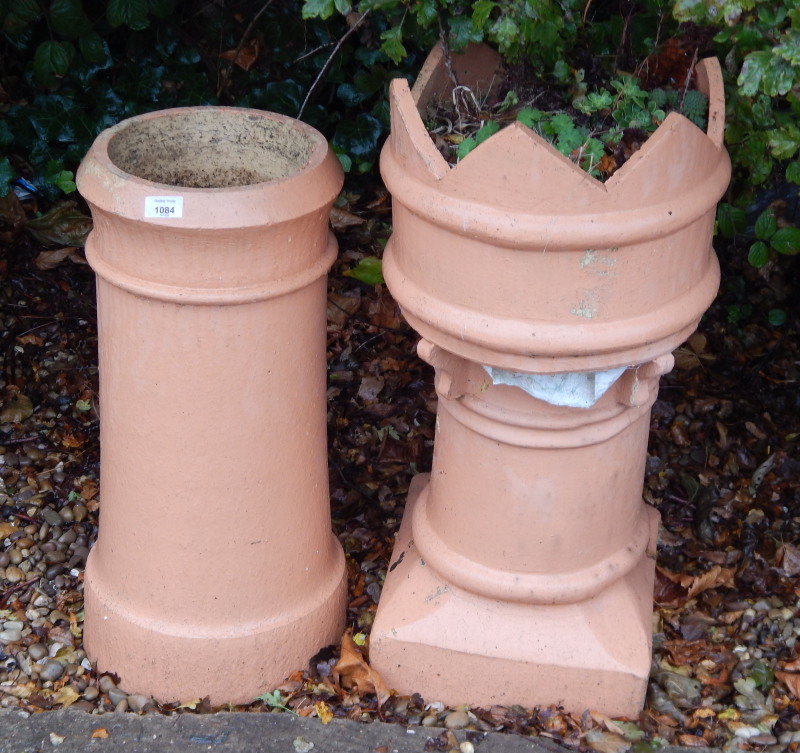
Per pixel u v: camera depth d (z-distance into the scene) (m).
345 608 2.78
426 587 2.60
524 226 1.98
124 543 2.49
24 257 3.93
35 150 3.81
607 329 2.08
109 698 2.59
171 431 2.31
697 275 2.19
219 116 2.45
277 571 2.52
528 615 2.52
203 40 3.94
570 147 2.20
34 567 2.99
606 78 2.61
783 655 2.75
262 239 2.14
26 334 3.71
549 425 2.30
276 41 3.86
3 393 3.52
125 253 2.17
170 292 2.16
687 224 2.06
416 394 3.57
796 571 2.98
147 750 2.41
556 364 2.13
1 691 2.62
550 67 2.56
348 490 3.21
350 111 4.01
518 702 2.57
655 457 3.37
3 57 3.99
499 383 2.28
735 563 3.03
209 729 2.46
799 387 3.60
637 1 2.79
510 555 2.47
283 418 2.36
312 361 2.39
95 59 3.71
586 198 1.96
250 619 2.54
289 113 3.88
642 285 2.08
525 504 2.41
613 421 2.35
